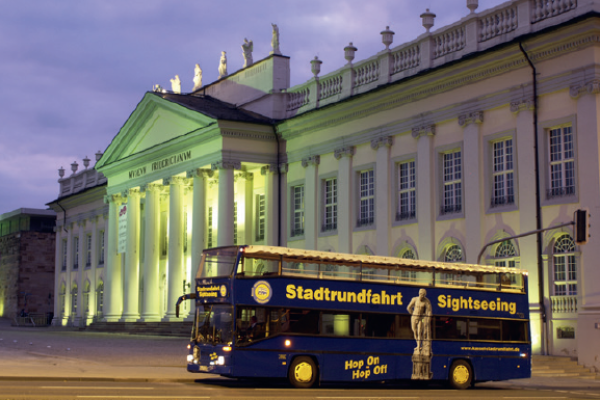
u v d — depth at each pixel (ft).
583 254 100.99
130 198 183.52
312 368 80.59
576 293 102.58
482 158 115.34
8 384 69.46
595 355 97.55
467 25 117.29
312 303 81.41
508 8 111.45
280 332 79.77
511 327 91.40
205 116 152.87
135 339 148.87
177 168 165.07
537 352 105.09
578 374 97.25
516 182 110.22
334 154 141.38
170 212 166.91
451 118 119.85
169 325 162.50
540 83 107.14
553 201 105.19
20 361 98.58
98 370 90.53
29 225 282.36
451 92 120.16
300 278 81.46
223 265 81.10
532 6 108.37
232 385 79.92
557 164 106.01
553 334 104.06
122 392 63.52
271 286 80.33
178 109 161.89
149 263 174.91
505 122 112.37
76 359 104.06
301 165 149.28
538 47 105.70
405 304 85.66
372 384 91.66
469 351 88.07
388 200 130.52
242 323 78.89
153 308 174.29
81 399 56.13
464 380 87.45
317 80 147.23
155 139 174.19
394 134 130.00
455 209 120.16
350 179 138.41
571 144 104.42
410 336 85.25
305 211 147.64
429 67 122.83
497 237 112.68
